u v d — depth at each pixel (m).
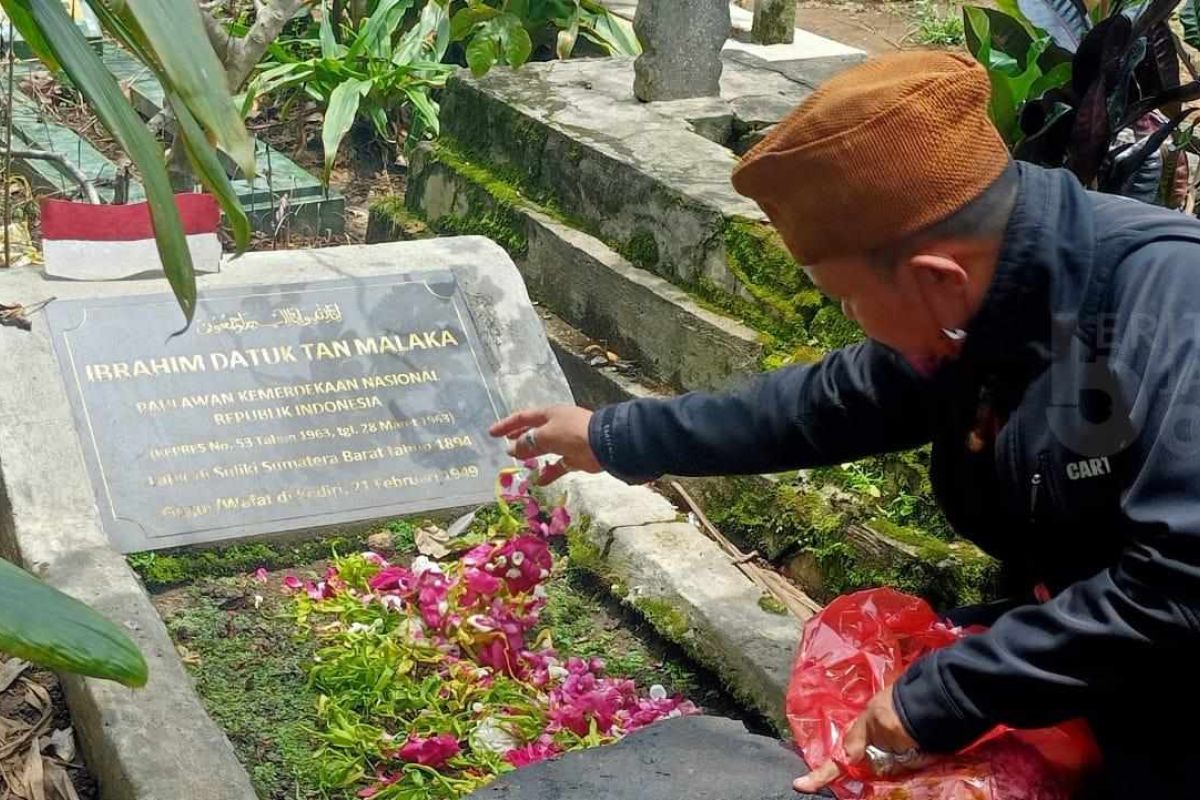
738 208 3.77
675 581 3.14
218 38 4.70
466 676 2.95
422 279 3.79
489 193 4.52
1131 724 1.77
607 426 2.19
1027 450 1.75
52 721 2.90
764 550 3.39
